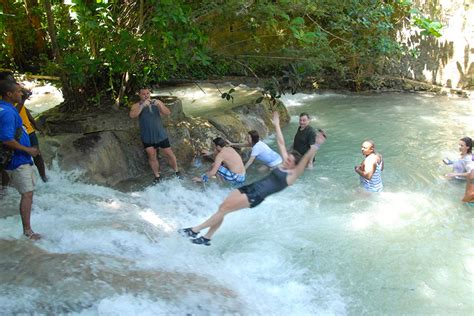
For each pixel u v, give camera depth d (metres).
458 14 13.52
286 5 9.15
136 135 8.47
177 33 7.44
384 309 5.04
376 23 12.03
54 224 5.71
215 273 5.34
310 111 12.58
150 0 7.33
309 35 8.84
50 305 4.13
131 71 8.78
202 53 7.85
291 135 10.68
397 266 5.80
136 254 5.39
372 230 6.60
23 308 4.07
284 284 5.41
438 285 5.45
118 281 4.54
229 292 4.83
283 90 8.95
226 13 8.65
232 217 7.01
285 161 5.56
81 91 8.94
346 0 10.61
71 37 8.62
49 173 7.24
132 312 4.17
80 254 4.92
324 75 14.61
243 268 5.67
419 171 8.48
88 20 7.54
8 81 5.06
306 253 6.06
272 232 6.57
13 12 13.98
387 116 11.95
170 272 4.99
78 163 7.46
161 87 14.09
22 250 4.86
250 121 10.34
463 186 7.83
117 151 8.09
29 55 15.17
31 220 5.76
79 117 8.43
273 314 4.74
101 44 8.52
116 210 6.47
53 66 8.46
